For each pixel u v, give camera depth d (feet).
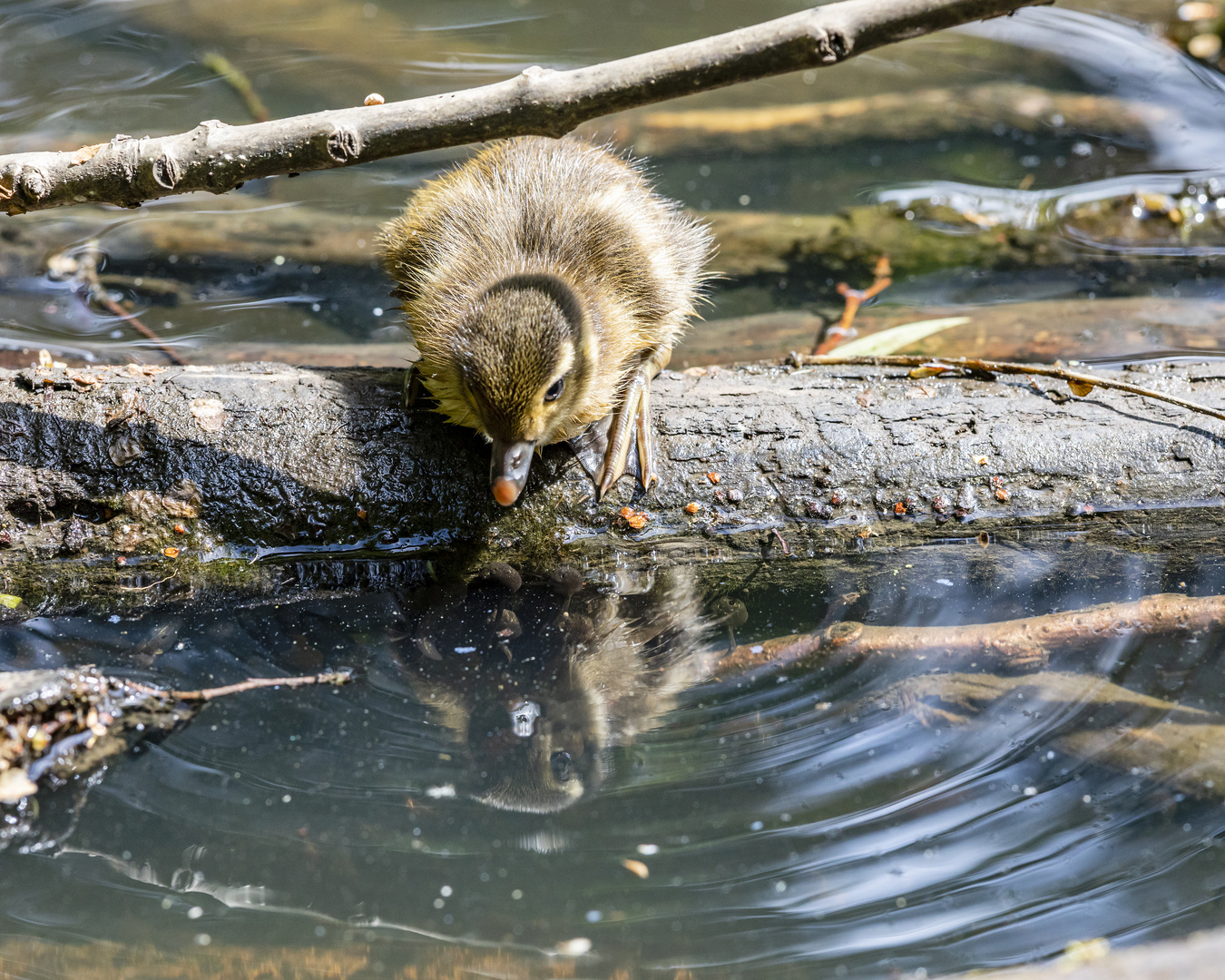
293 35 28.37
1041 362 16.98
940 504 13.64
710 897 9.05
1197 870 9.18
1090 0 29.35
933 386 14.56
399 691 11.37
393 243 14.51
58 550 13.02
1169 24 28.17
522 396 11.68
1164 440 13.62
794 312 19.01
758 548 13.64
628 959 8.55
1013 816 9.74
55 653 11.76
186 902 8.97
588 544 13.60
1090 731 10.64
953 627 12.19
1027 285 19.48
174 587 13.00
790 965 8.51
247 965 8.45
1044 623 12.17
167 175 11.31
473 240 13.35
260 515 13.25
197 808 9.87
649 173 23.53
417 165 23.73
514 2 30.14
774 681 11.48
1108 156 23.27
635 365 14.08
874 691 11.26
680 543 13.64
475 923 8.82
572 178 13.97
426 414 13.65
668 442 13.71
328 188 22.75
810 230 21.18
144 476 13.10
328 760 10.42
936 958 8.47
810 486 13.64
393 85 25.67
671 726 10.87
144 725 10.78
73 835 9.60
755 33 10.06
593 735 10.77
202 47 27.68
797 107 25.50
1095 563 13.20
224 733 10.73
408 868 9.33
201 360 17.61
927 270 20.12
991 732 10.67
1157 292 18.94
